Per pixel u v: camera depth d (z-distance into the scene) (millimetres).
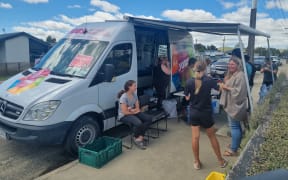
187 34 8531
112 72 5223
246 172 2906
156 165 4562
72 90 4754
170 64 7488
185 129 6512
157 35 7785
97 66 5234
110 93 5512
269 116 5145
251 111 5723
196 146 4352
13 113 4637
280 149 3354
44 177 4148
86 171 4328
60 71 5379
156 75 7516
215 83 4254
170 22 6148
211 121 4301
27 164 4750
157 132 6246
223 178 3326
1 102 4883
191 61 7449
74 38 6047
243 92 4598
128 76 5973
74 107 4797
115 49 5652
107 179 4094
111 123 5652
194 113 4258
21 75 5652
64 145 4891
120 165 4543
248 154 3361
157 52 7848
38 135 4418
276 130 4125
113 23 6094
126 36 5969
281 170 2191
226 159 4703
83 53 5547
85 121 5020
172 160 4758
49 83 4953
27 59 28891
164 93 7445
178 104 7527
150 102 6812
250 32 7090
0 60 27906
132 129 5457
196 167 4426
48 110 4473
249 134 4453
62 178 4117
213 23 5867
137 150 5184
